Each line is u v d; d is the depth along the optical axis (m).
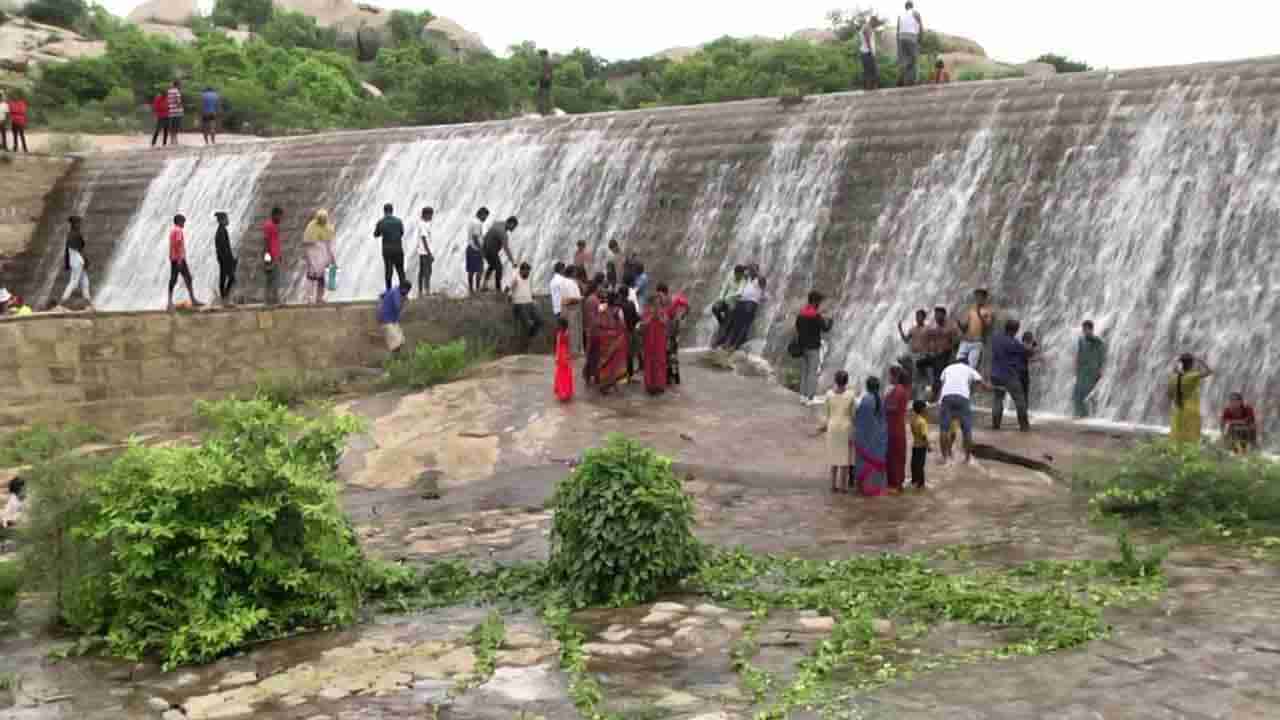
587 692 8.34
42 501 10.69
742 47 63.22
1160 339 19.30
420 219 30.47
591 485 11.02
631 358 20.67
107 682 9.30
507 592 11.24
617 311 20.27
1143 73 21.53
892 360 21.84
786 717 7.79
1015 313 20.97
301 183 32.81
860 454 15.00
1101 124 21.33
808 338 20.27
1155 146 20.58
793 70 50.31
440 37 80.81
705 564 11.41
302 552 10.49
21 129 37.16
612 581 10.79
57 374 19.77
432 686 8.83
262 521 10.30
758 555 12.14
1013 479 15.54
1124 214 20.48
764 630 9.77
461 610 10.84
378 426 19.09
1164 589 10.46
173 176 35.25
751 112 26.42
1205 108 20.27
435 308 23.31
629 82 69.00
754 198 25.27
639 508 10.88
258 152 34.16
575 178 28.27
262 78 56.75
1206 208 19.69
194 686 9.12
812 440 17.61
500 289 24.64
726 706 8.12
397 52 71.19
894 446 15.16
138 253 34.69
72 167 37.16
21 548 11.32
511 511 14.83
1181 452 13.84
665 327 20.16
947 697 8.02
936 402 19.39
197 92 50.25
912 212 22.95
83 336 20.02
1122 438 17.47
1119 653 8.79
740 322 22.89
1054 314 20.56
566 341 19.69
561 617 10.18
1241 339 18.50
